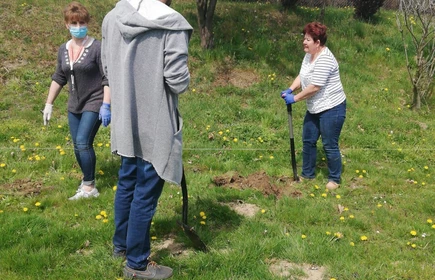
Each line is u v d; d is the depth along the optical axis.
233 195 5.37
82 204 5.03
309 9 12.55
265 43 10.06
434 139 7.75
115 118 3.52
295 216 4.95
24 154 6.25
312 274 4.04
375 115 8.41
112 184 5.56
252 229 4.62
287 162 6.60
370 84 9.59
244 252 4.16
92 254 4.11
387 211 5.20
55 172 5.82
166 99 3.44
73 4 4.94
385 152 7.12
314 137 5.98
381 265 4.14
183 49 3.35
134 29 3.30
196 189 5.47
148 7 3.37
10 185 5.45
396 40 11.09
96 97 5.08
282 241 4.37
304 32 5.73
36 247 4.18
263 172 5.99
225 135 7.20
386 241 4.64
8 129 6.89
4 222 4.52
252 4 12.23
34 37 9.35
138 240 3.65
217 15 11.04
